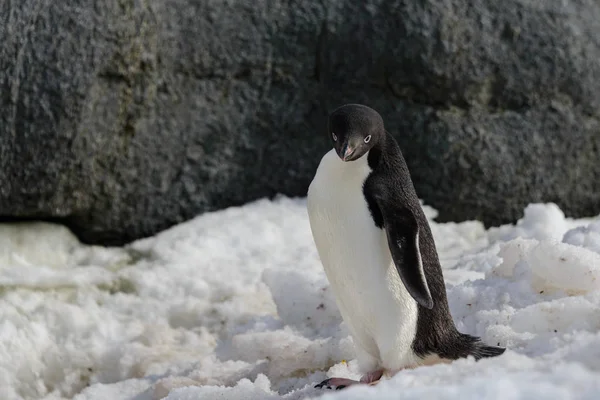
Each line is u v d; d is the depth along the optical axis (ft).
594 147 74.23
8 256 63.16
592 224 51.55
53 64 61.52
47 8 61.21
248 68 69.26
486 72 71.10
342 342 45.70
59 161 63.10
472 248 67.67
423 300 34.91
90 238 67.62
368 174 37.50
